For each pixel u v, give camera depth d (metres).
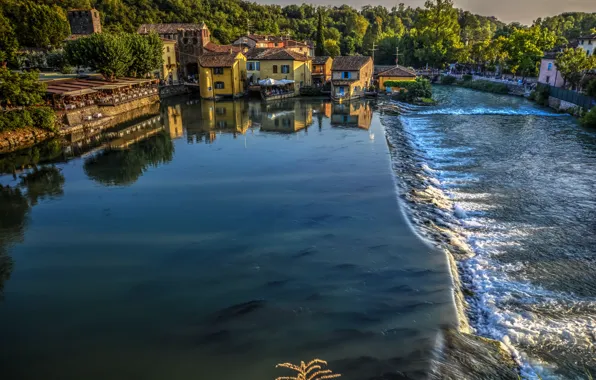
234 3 170.50
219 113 65.31
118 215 26.64
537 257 20.92
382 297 17.44
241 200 28.45
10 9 83.62
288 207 27.03
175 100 81.25
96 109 58.59
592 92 56.00
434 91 95.62
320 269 19.70
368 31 167.50
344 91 78.25
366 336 15.14
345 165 35.69
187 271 19.92
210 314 16.75
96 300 17.95
